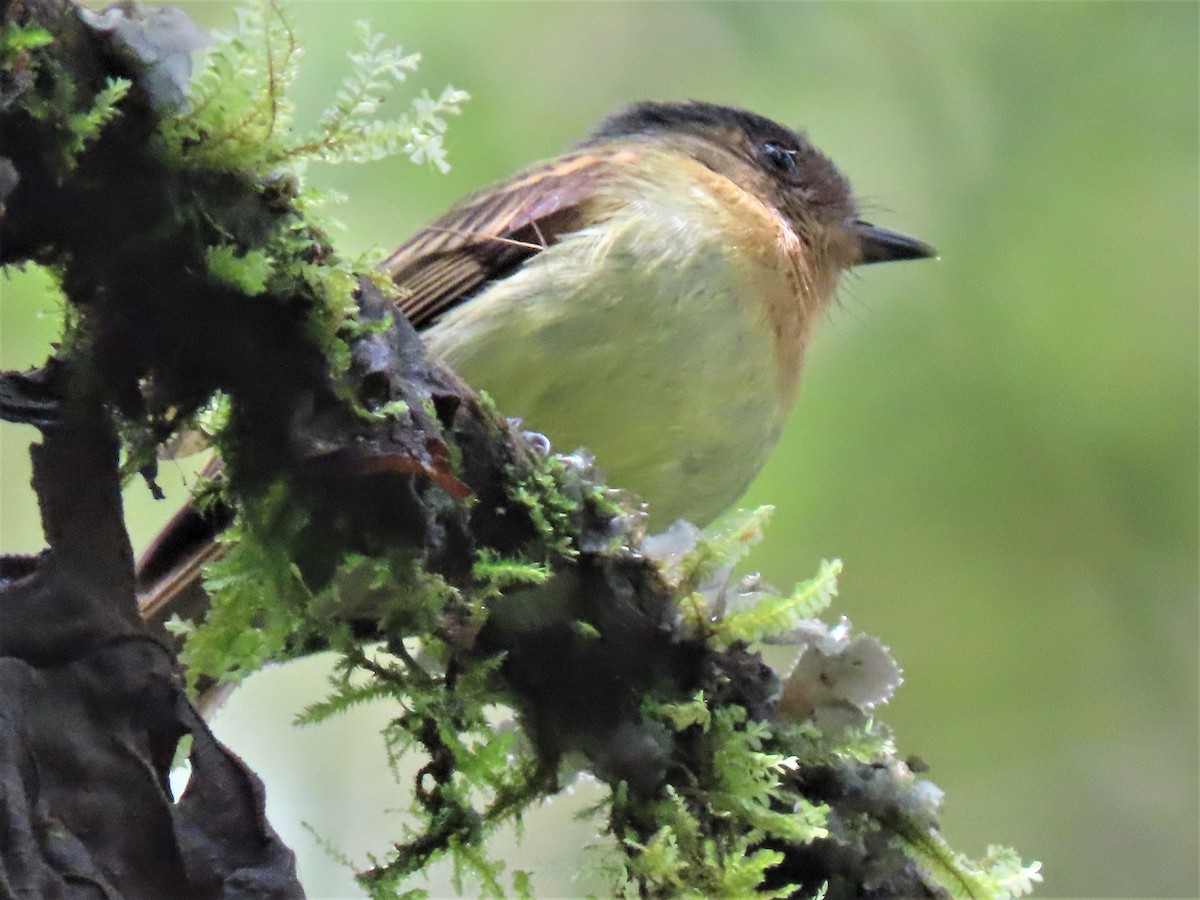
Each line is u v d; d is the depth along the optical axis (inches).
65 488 167.6
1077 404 439.5
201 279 168.7
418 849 196.7
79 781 161.3
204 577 195.2
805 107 464.4
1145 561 442.6
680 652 205.8
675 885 199.5
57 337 208.2
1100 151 449.7
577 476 200.1
